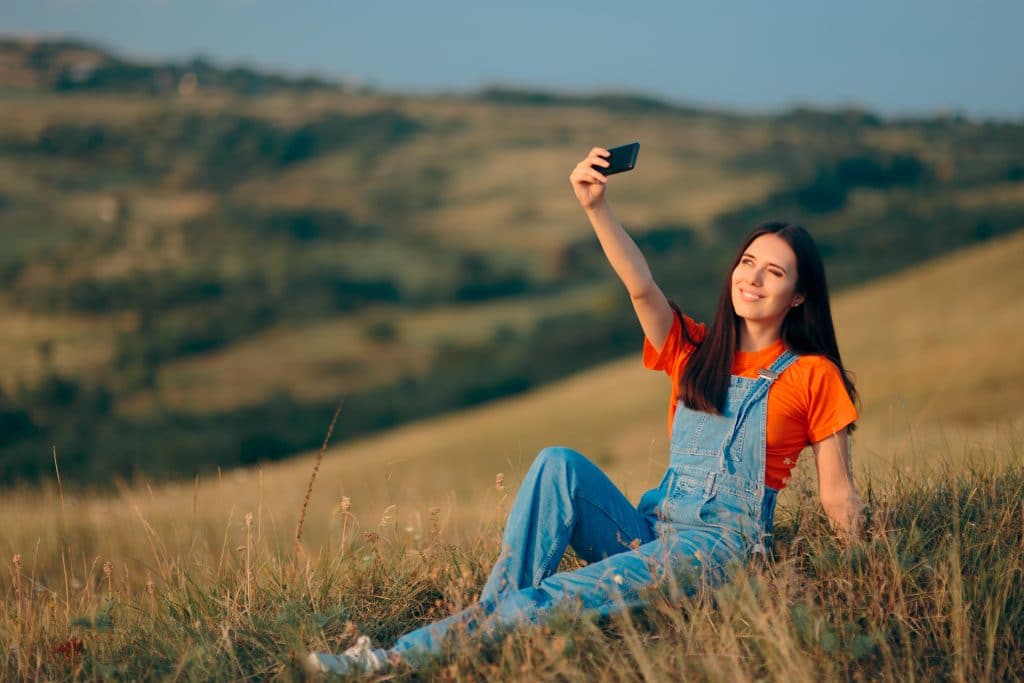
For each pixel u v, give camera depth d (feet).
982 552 10.24
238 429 228.63
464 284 410.11
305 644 9.82
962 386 71.26
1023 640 9.12
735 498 10.39
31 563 21.62
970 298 122.31
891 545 9.91
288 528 20.02
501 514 12.90
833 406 10.38
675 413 11.24
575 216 554.46
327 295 394.32
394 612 10.75
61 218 534.37
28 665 9.84
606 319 285.84
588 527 10.40
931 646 9.03
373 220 560.20
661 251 414.00
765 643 8.66
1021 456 12.85
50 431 219.82
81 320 350.64
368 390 265.34
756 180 570.46
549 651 8.61
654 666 8.52
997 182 540.11
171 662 9.73
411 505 15.74
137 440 214.07
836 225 400.67
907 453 14.23
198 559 12.82
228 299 380.37
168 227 510.58
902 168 595.47
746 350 10.93
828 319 10.75
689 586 9.63
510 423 116.78
